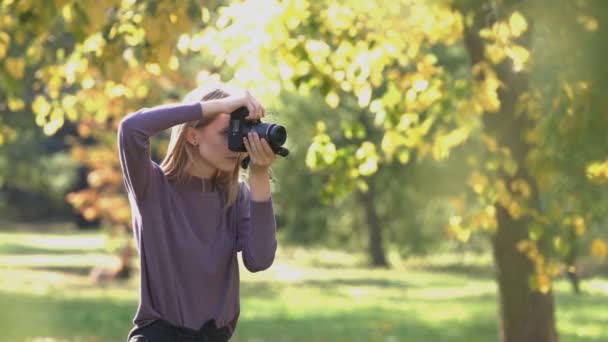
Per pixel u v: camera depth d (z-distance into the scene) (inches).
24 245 3683.6
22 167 2187.5
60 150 3019.2
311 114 2301.9
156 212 259.0
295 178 2642.7
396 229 2866.6
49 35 649.6
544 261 572.4
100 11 480.7
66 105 631.8
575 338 1229.7
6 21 557.0
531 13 446.3
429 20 545.6
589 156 475.5
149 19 501.4
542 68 482.0
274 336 1232.8
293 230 2913.4
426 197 2591.0
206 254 262.2
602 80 435.2
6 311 1314.0
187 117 252.1
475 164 587.2
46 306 1473.9
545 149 488.4
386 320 1460.4
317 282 2306.8
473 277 2544.3
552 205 540.7
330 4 549.0
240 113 255.4
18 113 1359.5
